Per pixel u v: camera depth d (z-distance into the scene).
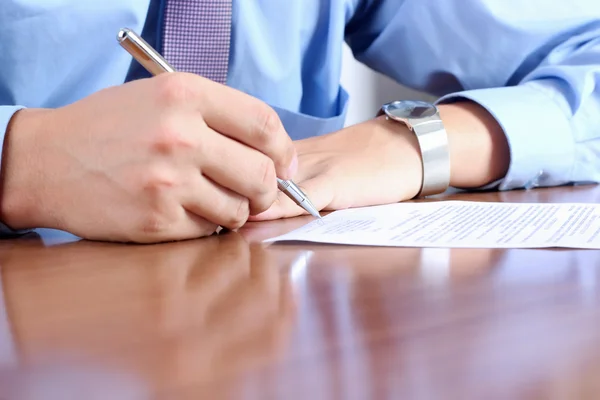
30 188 0.48
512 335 0.21
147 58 0.47
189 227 0.46
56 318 0.26
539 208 0.52
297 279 0.31
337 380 0.17
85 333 0.23
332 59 0.99
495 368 0.18
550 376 0.17
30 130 0.48
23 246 0.47
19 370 0.20
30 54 0.74
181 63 0.81
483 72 1.02
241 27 0.87
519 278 0.30
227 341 0.21
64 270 0.36
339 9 0.97
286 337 0.22
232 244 0.44
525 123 0.77
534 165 0.78
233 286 0.30
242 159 0.45
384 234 0.43
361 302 0.26
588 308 0.24
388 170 0.67
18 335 0.23
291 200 0.57
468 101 0.83
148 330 0.23
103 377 0.19
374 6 1.10
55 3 0.73
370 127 0.75
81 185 0.46
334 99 1.03
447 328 0.22
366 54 1.15
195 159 0.44
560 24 0.97
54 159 0.47
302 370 0.18
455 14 1.00
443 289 0.28
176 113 0.44
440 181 0.71
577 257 0.35
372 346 0.20
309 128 0.97
